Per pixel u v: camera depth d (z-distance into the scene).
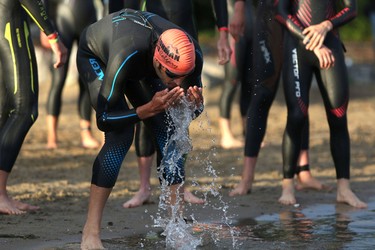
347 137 12.59
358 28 46.69
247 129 13.53
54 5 17.69
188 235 10.19
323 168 15.88
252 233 10.68
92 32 9.91
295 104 12.36
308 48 12.03
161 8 12.34
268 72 13.29
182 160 10.16
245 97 16.67
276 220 11.51
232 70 18.03
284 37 12.48
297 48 12.27
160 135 10.12
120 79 9.28
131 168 16.06
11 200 12.12
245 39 16.22
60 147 18.69
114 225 11.16
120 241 10.22
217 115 23.58
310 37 11.98
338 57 12.25
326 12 12.23
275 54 13.22
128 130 9.70
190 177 14.93
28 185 14.21
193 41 9.27
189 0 12.56
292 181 12.82
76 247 9.87
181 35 9.02
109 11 12.53
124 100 9.66
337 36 12.34
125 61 9.22
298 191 13.73
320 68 12.27
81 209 12.24
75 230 10.83
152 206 12.46
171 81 9.24
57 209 12.23
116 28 9.54
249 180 13.50
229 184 14.27
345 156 12.58
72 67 29.25
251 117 13.51
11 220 11.40
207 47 38.47
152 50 9.24
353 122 22.61
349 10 12.27
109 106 9.33
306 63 12.30
